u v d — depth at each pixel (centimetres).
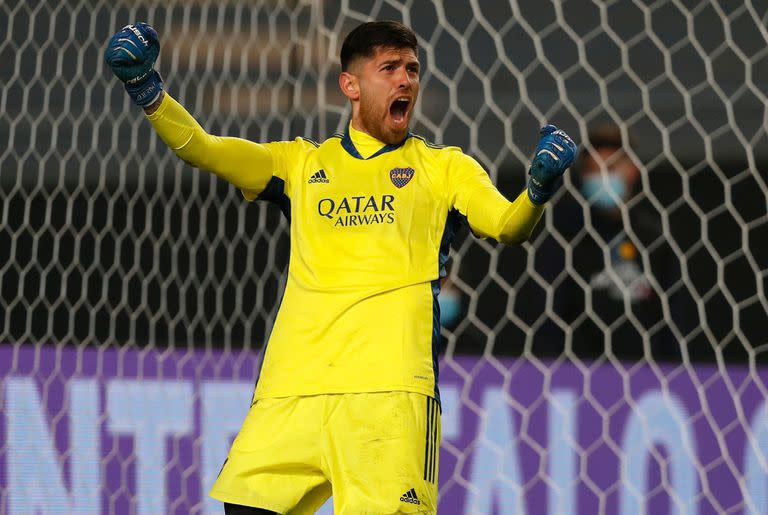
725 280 2194
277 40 2495
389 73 998
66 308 2222
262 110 2448
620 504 1669
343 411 952
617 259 2066
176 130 944
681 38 2561
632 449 1684
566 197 2147
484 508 1692
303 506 1001
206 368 1809
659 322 1898
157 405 1808
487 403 1728
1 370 1864
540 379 1725
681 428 1688
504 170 2480
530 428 1708
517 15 2102
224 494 966
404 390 950
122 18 2500
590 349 2023
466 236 2175
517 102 2520
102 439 1811
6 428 1836
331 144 1045
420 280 977
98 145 2428
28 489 1808
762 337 2083
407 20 2198
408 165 1010
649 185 2447
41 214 2367
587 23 2573
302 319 981
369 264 977
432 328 978
